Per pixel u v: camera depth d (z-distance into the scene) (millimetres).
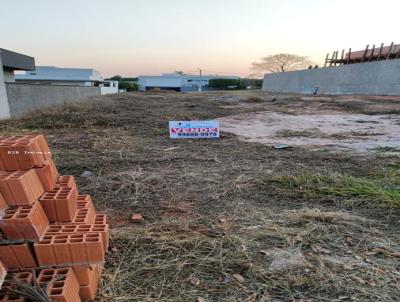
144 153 4719
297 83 31891
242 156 4570
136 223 2441
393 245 2131
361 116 9945
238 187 3197
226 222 2438
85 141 5578
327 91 26484
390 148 5035
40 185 1603
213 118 9297
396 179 3338
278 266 1890
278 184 3252
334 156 4516
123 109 10336
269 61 49188
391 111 10805
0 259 1380
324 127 7719
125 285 1705
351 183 3188
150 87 60250
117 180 3416
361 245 2127
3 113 8109
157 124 7457
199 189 3166
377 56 26219
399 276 1801
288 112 11164
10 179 1402
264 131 7125
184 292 1664
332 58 33531
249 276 1803
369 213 2613
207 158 4414
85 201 1931
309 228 2340
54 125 7004
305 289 1702
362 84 22000
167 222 2430
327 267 1883
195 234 2244
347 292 1673
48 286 1329
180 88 61125
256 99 17672
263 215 2572
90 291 1544
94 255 1471
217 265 1892
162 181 3389
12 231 1375
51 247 1416
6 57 12719
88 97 17469
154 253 2010
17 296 1286
